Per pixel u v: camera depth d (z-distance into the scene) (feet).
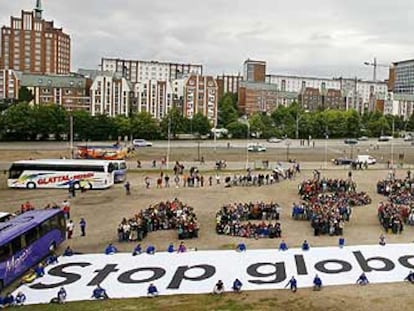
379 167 393.70
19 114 571.69
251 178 298.35
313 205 210.79
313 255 150.92
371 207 231.50
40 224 151.84
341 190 263.90
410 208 204.23
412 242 167.73
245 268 141.69
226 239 174.40
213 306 117.80
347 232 183.52
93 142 594.65
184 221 184.65
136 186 291.38
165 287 129.80
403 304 118.01
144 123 640.58
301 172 354.13
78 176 280.92
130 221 181.47
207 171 353.51
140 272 139.23
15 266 136.05
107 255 152.56
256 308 116.16
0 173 339.77
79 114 602.44
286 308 116.06
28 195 264.11
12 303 119.96
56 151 469.98
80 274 138.21
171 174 337.11
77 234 183.93
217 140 650.43
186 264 144.87
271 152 507.71
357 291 126.52
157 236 179.42
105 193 268.62
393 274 137.28
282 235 179.01
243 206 208.03
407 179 285.84
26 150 472.85
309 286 129.90
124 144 556.92
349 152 519.60
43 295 125.29
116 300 122.62
